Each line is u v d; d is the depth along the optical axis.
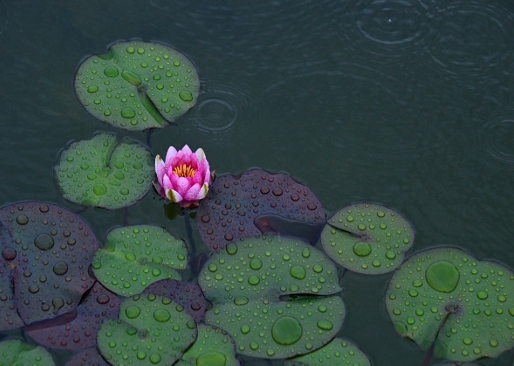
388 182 2.48
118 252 2.15
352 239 2.25
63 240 2.15
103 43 2.79
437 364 1.95
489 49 2.93
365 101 2.74
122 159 2.42
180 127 2.56
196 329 1.96
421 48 2.92
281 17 2.99
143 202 2.32
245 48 2.88
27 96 2.59
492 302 2.09
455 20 3.01
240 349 1.92
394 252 2.22
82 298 2.01
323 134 2.62
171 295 2.04
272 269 2.13
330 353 1.95
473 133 2.65
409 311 2.07
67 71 2.69
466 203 2.43
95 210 2.27
